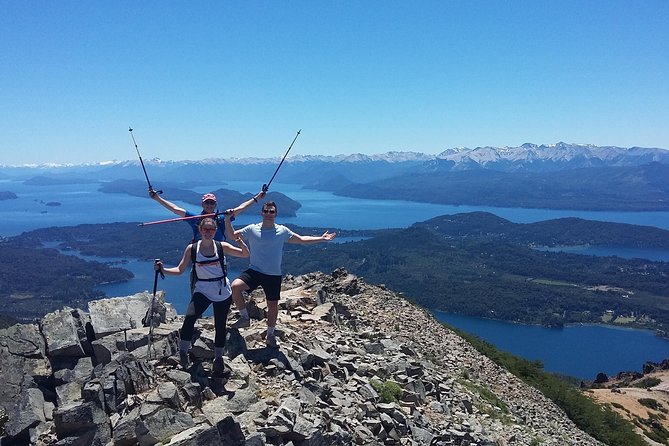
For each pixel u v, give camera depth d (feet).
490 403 59.00
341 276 90.27
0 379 29.55
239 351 35.81
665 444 142.31
